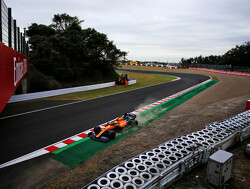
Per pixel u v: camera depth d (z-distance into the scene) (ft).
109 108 50.93
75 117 42.01
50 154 25.09
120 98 65.36
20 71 37.35
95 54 114.11
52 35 111.86
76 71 103.09
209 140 23.21
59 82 89.61
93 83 107.55
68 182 19.12
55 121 38.93
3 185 18.62
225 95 70.18
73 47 107.96
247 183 18.61
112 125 31.73
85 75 111.34
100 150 26.32
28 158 23.95
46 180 19.52
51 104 54.54
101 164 22.62
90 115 43.88
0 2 25.96
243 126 28.25
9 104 53.36
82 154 25.16
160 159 18.99
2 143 28.19
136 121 36.65
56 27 124.26
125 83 101.14
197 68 223.71
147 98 65.72
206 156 21.21
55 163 22.85
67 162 23.12
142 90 83.82
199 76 149.18
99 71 120.57
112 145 27.89
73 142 28.91
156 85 100.48
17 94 61.26
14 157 24.13
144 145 27.89
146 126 36.50
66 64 96.37
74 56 109.70
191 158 19.16
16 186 18.51
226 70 189.37
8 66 22.90
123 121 34.60
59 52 97.71
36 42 102.53
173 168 17.22
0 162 22.88
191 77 142.31
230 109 48.62
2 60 19.47
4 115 42.50
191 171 20.62
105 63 120.06
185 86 96.07
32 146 27.37
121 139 30.17
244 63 230.27
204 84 101.96
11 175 20.30
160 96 69.62
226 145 23.91
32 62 89.56
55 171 21.15
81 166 22.20
